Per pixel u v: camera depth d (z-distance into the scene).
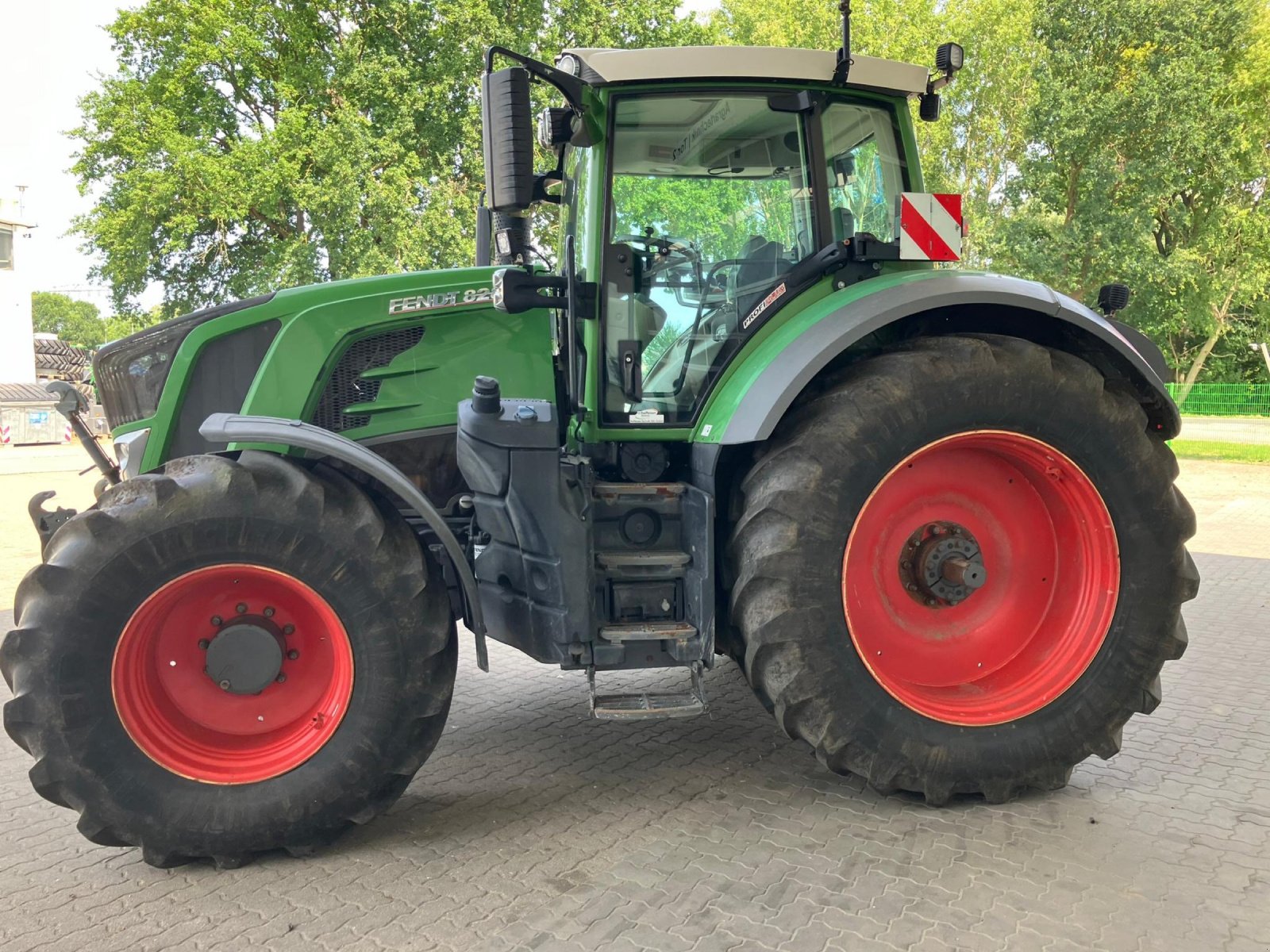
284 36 20.47
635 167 3.33
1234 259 26.06
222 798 2.81
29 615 2.69
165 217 19.38
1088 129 21.45
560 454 3.39
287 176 18.42
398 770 2.94
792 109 3.41
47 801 3.44
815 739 3.03
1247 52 23.45
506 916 2.53
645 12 20.55
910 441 3.02
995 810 3.17
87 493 13.16
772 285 3.42
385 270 18.33
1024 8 23.80
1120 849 2.87
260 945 2.42
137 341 3.52
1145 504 3.20
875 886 2.65
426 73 19.70
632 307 3.36
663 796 3.32
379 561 2.88
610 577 3.16
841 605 3.00
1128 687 3.22
